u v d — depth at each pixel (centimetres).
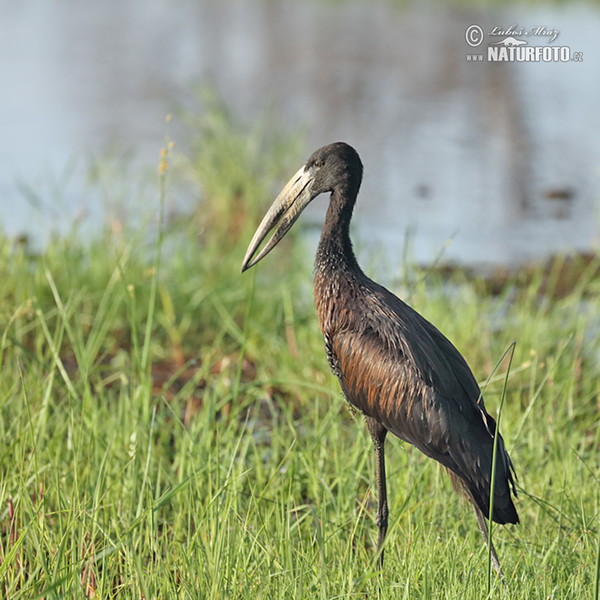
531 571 711
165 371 1272
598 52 4241
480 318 1362
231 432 938
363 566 729
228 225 1862
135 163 2350
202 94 2636
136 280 1406
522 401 1116
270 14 5844
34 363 1114
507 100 3450
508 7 5791
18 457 827
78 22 5253
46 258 1418
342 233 845
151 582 659
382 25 5319
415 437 775
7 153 2500
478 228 2052
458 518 845
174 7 6150
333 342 833
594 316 1388
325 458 930
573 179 2491
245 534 725
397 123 3034
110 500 802
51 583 633
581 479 912
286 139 2150
